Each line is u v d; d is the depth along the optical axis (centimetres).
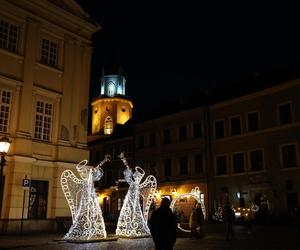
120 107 6431
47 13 2506
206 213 3862
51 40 2531
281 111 3481
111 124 6319
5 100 2230
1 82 2212
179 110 4412
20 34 2348
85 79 2692
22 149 2203
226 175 3834
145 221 2158
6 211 2094
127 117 6475
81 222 1859
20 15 2342
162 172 4491
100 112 6462
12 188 2119
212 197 3909
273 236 2155
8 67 2252
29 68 2341
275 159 3447
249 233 2384
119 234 1981
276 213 3331
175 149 4381
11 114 2234
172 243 819
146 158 4731
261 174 3531
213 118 4081
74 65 2634
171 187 4325
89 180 1906
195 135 4209
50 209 2323
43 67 2439
